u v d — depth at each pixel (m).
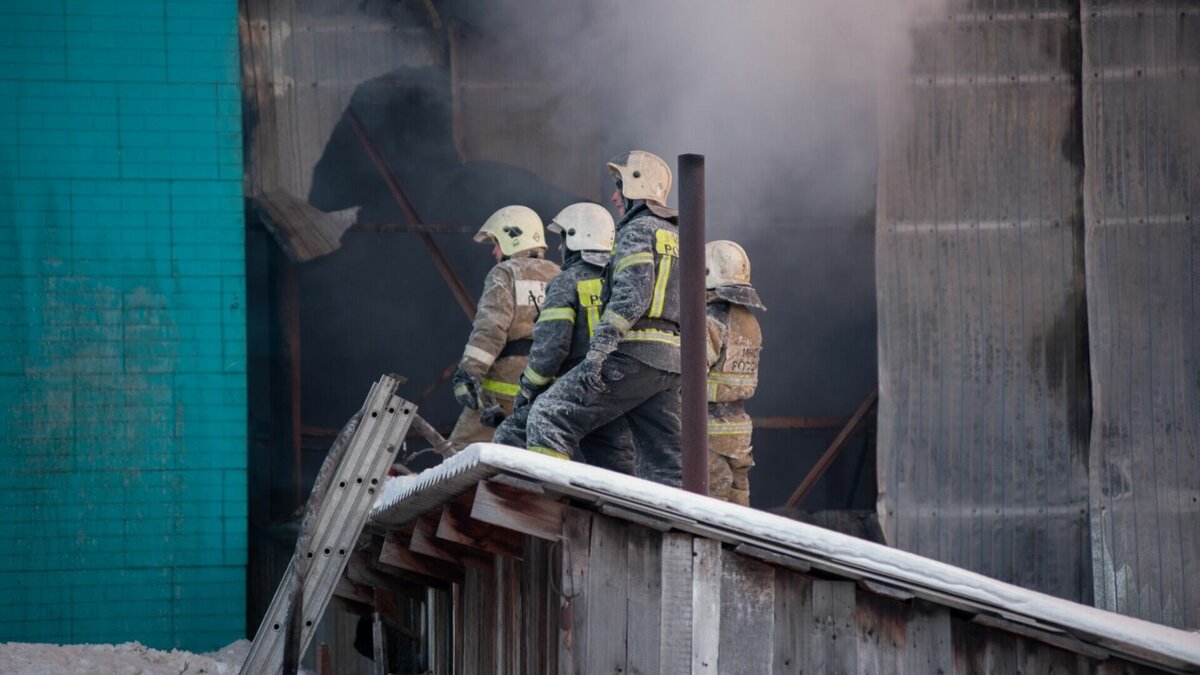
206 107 32.84
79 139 32.38
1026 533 33.81
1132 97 33.91
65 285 32.31
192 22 32.84
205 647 32.34
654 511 15.96
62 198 32.34
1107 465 33.56
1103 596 33.34
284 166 34.00
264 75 33.91
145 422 32.47
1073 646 16.70
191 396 32.62
